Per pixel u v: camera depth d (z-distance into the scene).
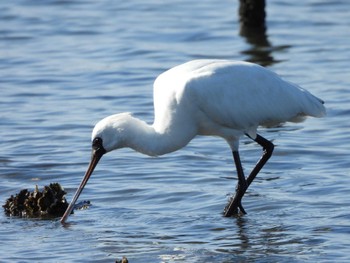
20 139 17.39
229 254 11.65
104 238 12.41
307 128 17.73
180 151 16.55
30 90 21.14
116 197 14.20
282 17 28.70
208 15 29.12
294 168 15.34
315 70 22.11
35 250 11.96
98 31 27.30
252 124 13.80
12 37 26.88
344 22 27.84
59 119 18.75
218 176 15.07
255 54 24.12
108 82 21.73
